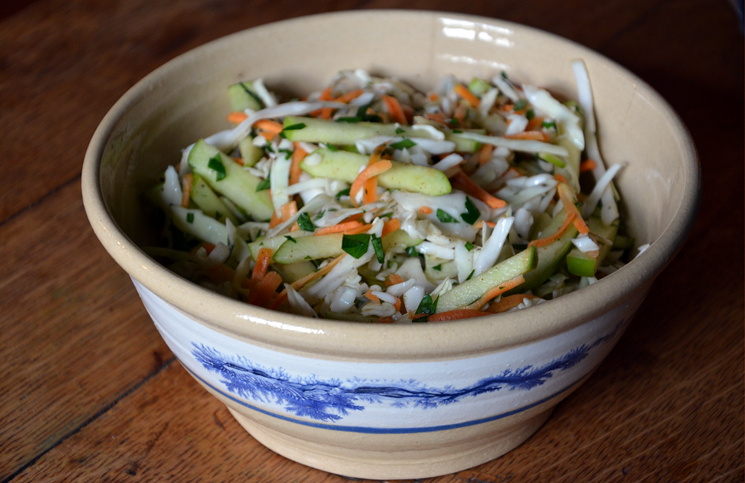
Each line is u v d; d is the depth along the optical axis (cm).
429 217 44
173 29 65
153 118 47
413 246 44
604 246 46
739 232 52
